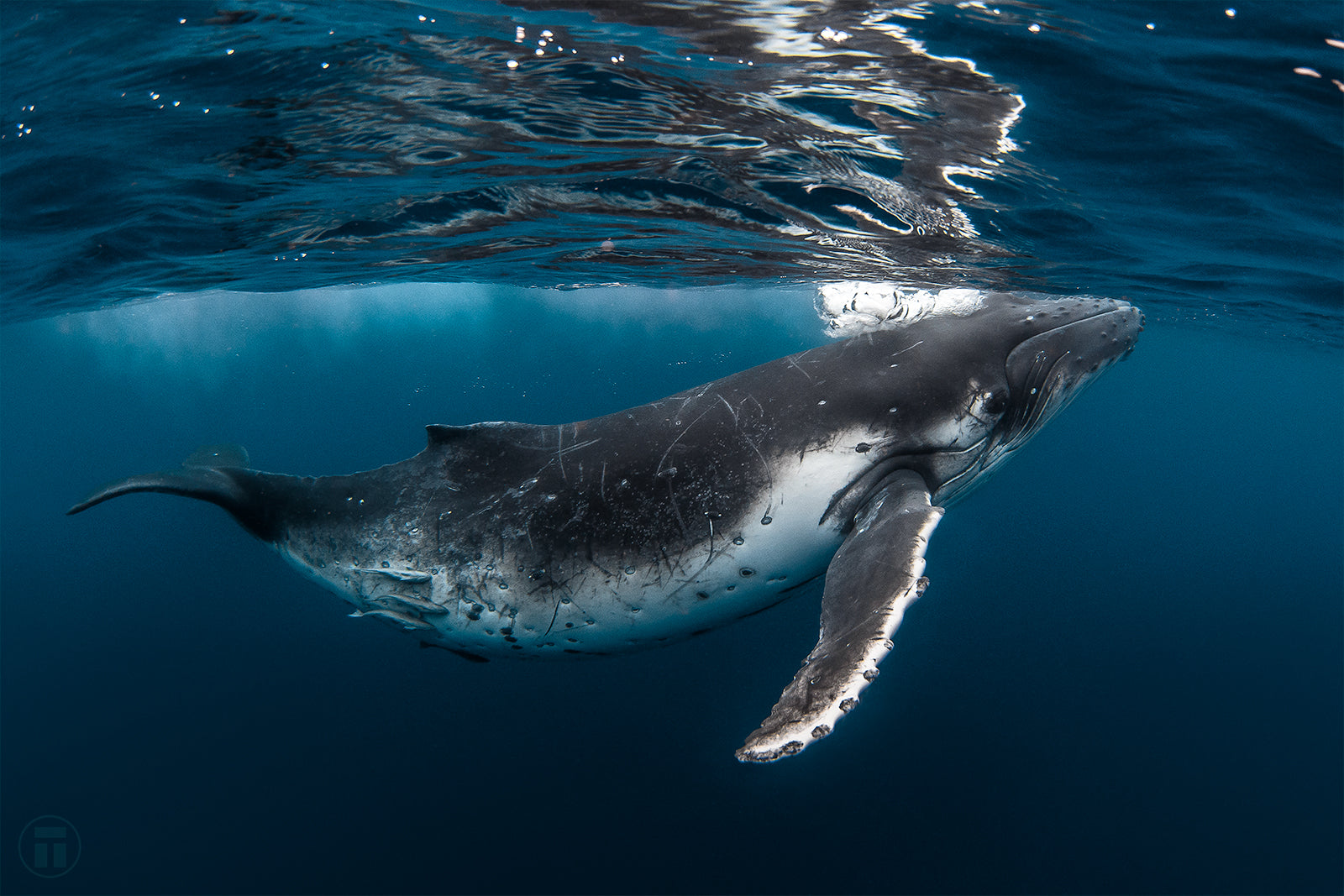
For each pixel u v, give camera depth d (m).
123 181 6.89
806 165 6.67
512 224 9.06
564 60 4.88
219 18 4.63
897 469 4.73
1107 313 5.95
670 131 5.96
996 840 9.20
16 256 9.60
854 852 8.89
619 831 9.24
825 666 3.22
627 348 51.03
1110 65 4.82
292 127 5.87
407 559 5.21
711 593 4.70
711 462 4.63
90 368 44.22
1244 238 8.06
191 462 6.43
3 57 4.97
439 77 5.11
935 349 5.08
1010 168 6.41
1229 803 10.52
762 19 4.40
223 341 37.97
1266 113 5.26
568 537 4.76
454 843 9.14
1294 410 62.06
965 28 4.50
